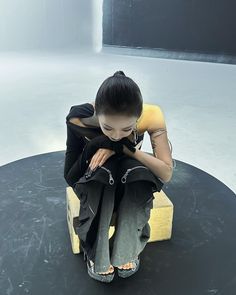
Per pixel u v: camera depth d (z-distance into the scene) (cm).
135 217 116
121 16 707
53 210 170
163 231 149
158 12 662
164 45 682
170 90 470
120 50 734
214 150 294
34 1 723
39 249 145
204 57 648
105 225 115
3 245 146
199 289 127
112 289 127
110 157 117
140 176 111
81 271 135
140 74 555
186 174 203
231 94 455
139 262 138
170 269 136
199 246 148
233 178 247
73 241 140
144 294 125
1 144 300
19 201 175
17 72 562
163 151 122
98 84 492
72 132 126
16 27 727
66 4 755
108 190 113
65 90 464
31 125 344
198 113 385
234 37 607
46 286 127
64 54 715
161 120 126
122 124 104
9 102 413
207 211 171
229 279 131
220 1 595
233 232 156
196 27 636
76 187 118
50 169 207
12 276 131
